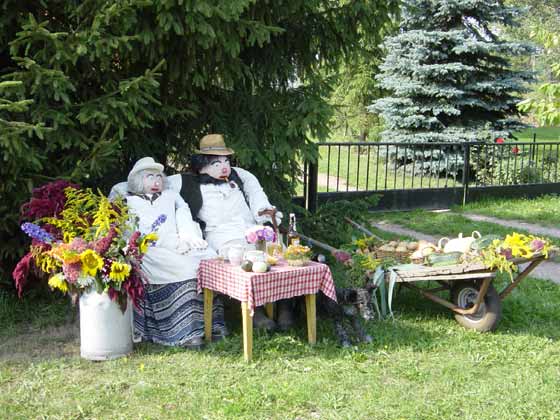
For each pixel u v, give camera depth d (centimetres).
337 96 2123
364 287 499
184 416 349
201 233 508
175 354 444
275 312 514
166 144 638
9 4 479
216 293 484
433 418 346
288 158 620
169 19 464
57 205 454
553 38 682
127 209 446
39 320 509
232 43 512
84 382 395
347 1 604
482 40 1561
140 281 430
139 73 554
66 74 497
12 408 356
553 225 1020
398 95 1606
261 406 361
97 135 523
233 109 637
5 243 524
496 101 1562
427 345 460
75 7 472
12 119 466
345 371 412
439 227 986
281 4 559
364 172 1695
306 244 637
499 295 500
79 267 414
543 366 424
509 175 1403
